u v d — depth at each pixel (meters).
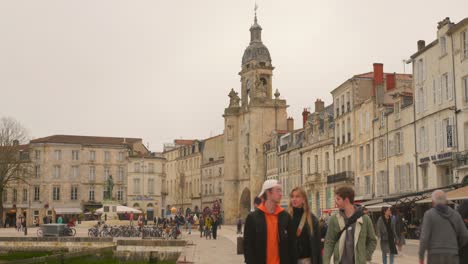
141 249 35.50
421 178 48.50
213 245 41.62
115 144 113.56
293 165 88.00
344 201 10.79
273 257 9.00
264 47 109.12
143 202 116.94
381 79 62.62
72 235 49.75
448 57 44.06
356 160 63.97
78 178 109.94
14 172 88.31
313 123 80.38
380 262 24.44
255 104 104.75
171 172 147.75
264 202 9.21
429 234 11.34
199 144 132.88
